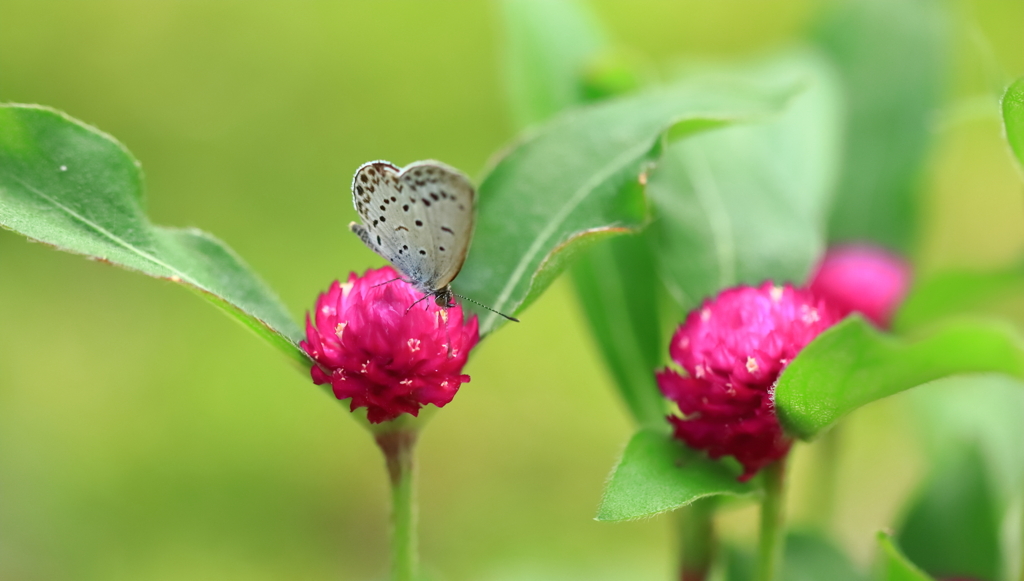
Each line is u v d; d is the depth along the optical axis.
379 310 0.39
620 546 0.66
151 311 0.84
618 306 0.44
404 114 0.91
